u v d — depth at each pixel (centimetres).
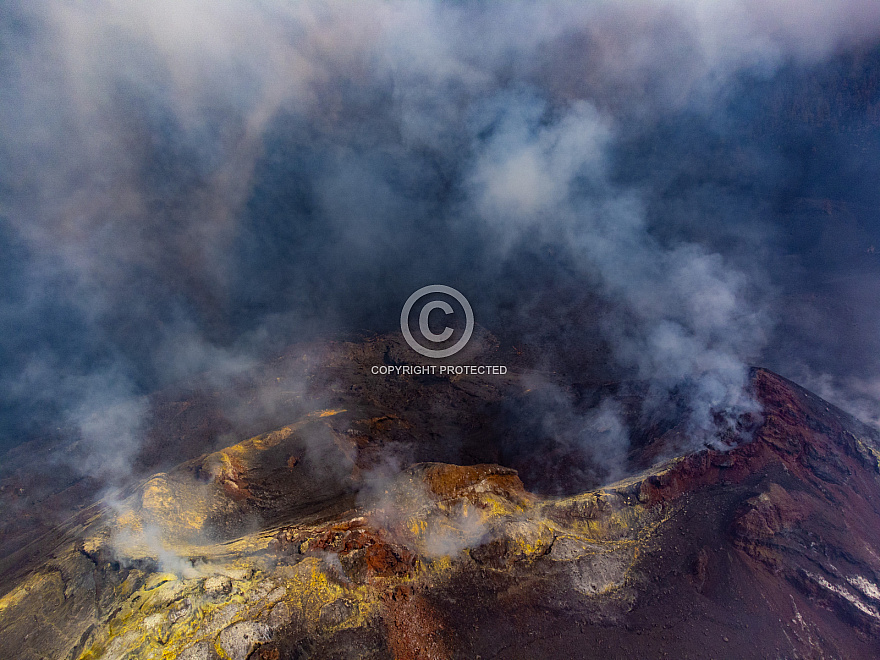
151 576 1775
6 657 1573
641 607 1727
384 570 1841
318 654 1576
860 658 1565
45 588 1809
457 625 1694
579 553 1902
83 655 1545
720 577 1786
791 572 1791
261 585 1750
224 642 1558
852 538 1867
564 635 1658
